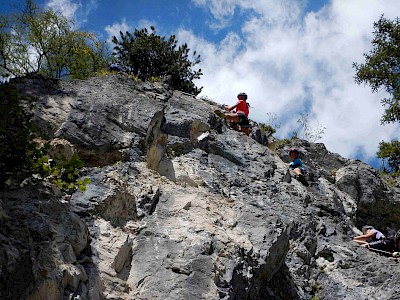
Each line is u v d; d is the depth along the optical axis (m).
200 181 9.31
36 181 6.39
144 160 8.73
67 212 6.06
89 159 8.19
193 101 12.14
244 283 7.16
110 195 7.18
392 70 19.50
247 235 8.09
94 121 8.58
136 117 9.18
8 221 5.46
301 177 12.28
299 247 9.73
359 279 9.61
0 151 6.17
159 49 15.91
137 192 7.78
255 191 10.20
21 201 5.90
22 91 8.79
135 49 15.65
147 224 7.30
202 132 10.91
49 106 8.60
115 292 6.02
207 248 7.05
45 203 5.95
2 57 14.52
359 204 13.48
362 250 10.54
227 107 13.69
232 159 10.83
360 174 13.95
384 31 19.83
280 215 9.95
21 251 5.10
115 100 9.38
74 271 5.48
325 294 9.21
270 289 8.18
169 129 10.35
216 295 6.50
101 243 6.45
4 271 4.80
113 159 8.35
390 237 10.84
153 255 6.78
